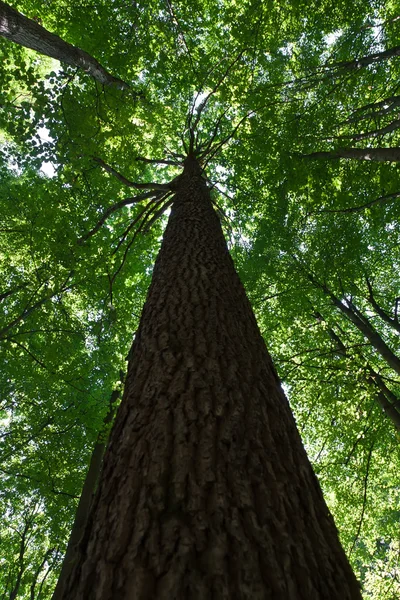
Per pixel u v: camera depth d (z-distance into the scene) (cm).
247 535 108
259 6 697
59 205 759
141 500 121
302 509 127
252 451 140
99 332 792
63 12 714
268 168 824
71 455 771
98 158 667
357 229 846
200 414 154
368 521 855
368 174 727
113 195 799
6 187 846
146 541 107
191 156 696
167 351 200
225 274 304
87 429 807
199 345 202
